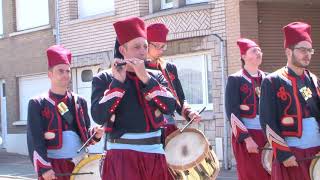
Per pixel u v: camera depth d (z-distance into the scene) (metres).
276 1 13.41
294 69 5.88
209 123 13.88
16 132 21.05
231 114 7.41
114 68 4.88
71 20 18.02
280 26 13.63
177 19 14.45
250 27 13.28
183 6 14.59
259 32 13.46
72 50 17.95
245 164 7.31
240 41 7.64
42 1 19.70
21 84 21.02
